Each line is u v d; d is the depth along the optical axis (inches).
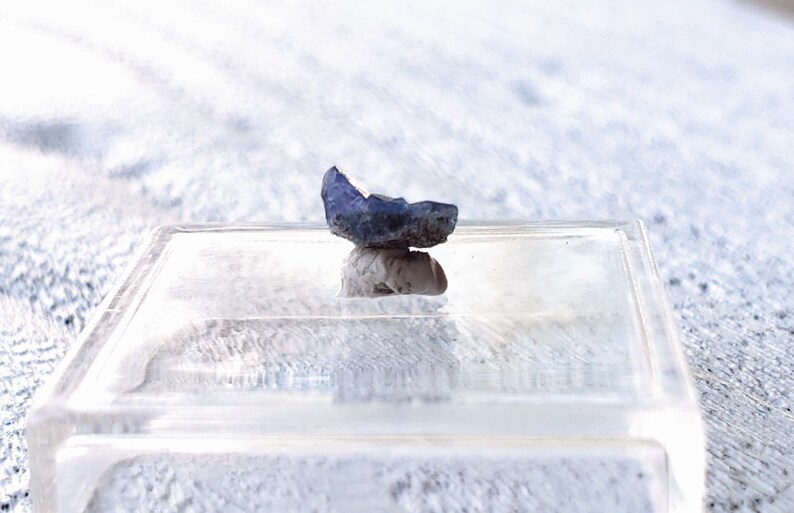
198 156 5.1
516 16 8.2
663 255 4.3
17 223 4.3
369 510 2.7
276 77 6.4
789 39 8.0
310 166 5.1
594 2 8.9
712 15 8.7
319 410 2.6
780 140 5.7
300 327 2.8
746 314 3.8
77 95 5.8
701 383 3.4
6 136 5.2
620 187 4.9
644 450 2.6
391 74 6.6
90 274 4.0
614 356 2.7
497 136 5.6
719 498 2.9
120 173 4.9
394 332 2.8
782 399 3.3
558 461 2.6
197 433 2.6
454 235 3.3
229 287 3.0
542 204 4.7
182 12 7.8
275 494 2.7
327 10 8.1
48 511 2.7
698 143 5.6
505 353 2.7
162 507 2.7
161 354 2.8
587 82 6.6
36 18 7.3
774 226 4.6
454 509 2.7
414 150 5.4
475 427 2.6
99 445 2.6
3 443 3.1
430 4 8.5
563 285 3.0
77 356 2.7
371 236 2.9
